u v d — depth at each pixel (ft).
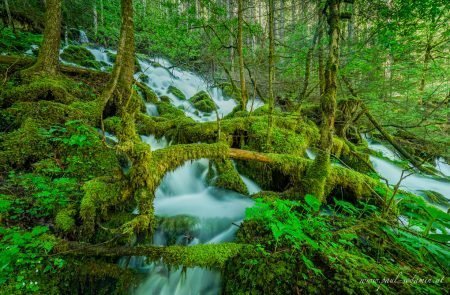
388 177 20.81
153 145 18.20
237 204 12.80
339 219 10.56
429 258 8.54
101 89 21.90
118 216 9.57
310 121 21.43
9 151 11.16
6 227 8.04
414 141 25.98
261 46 28.35
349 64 20.34
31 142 11.81
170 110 25.20
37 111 13.70
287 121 18.56
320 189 11.29
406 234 8.48
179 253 8.19
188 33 29.53
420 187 19.89
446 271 7.73
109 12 38.99
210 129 16.61
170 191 13.66
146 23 33.96
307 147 17.89
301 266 7.73
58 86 16.89
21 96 15.31
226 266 8.18
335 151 18.25
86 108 15.96
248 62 29.45
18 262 7.00
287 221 7.82
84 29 45.57
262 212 8.98
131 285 8.22
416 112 24.21
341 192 13.35
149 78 36.83
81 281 7.72
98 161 12.43
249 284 7.63
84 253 7.84
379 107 24.81
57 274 7.34
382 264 8.30
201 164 15.30
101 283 8.06
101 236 8.83
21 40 25.70
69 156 12.13
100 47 45.06
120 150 9.16
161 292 8.36
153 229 9.95
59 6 19.26
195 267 8.16
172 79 41.29
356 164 18.70
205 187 14.74
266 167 14.79
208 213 12.03
